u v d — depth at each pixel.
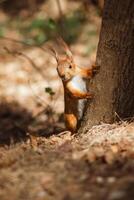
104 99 10.95
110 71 10.80
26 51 24.69
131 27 10.55
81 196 7.77
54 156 9.44
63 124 15.43
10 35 26.78
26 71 22.42
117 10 10.55
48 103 18.59
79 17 26.38
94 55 23.09
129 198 7.49
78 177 8.39
